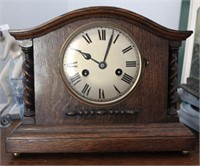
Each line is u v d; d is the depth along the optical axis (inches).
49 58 23.2
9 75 31.2
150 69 23.8
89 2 36.0
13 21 34.3
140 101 23.9
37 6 35.4
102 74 23.3
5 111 30.9
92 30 23.0
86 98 23.4
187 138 23.0
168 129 23.5
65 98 23.5
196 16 34.1
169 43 23.7
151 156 23.5
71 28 23.0
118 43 23.3
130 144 22.8
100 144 22.6
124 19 23.1
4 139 26.3
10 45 29.4
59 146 22.5
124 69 23.4
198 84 32.4
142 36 23.4
